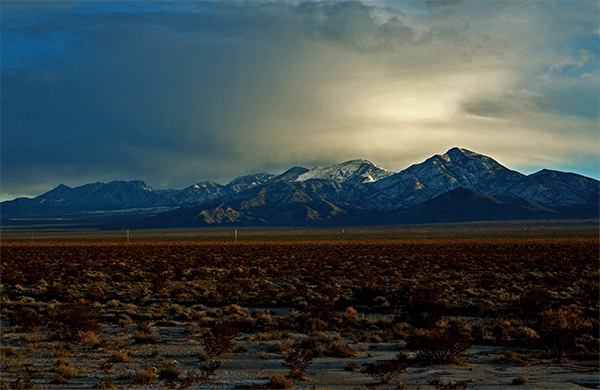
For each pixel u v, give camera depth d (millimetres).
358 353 20828
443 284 42906
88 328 23453
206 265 66375
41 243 158250
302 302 33031
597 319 27312
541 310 30562
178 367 18469
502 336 23688
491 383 16141
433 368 18297
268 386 15547
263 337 23469
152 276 50312
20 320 25297
